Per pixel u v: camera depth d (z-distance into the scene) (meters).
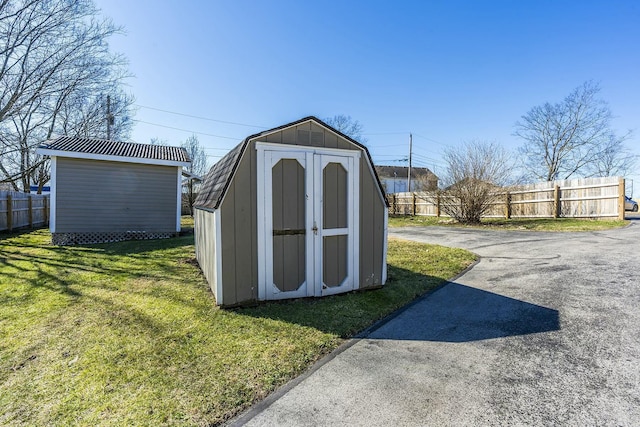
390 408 1.84
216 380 2.17
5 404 1.94
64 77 12.78
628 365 2.21
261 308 3.63
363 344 2.73
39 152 8.59
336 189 4.14
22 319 3.34
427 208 16.98
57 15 11.84
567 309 3.27
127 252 7.34
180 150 11.62
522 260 5.65
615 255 5.44
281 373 2.26
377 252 4.46
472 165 12.63
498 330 2.91
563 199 11.36
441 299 3.90
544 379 2.09
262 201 3.75
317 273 4.04
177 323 3.20
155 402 1.94
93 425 1.74
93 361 2.46
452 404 1.86
